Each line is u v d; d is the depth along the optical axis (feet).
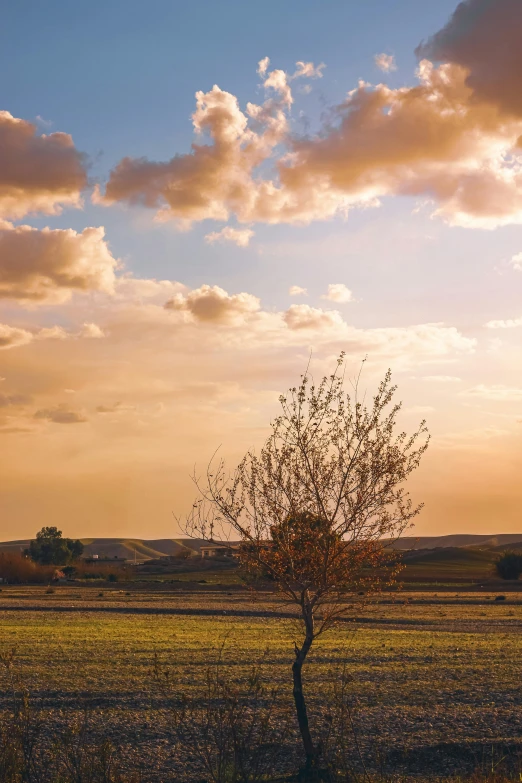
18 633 153.89
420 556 651.25
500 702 74.23
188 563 562.25
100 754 42.32
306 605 45.01
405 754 51.08
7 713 65.87
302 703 45.01
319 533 44.04
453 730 61.41
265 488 44.65
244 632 157.58
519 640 145.07
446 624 185.57
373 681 86.79
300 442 44.75
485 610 234.17
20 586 424.46
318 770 44.19
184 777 46.47
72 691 77.87
